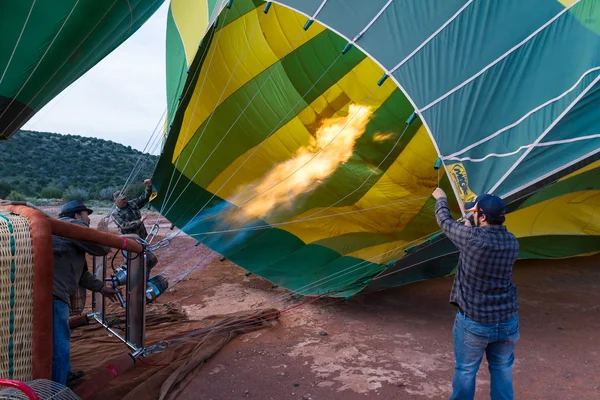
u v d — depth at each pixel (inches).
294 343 196.7
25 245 96.7
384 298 259.4
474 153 159.5
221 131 287.3
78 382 151.9
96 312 195.2
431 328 213.0
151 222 584.1
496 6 176.1
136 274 155.6
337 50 287.6
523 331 206.4
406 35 178.2
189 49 259.8
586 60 157.2
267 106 294.5
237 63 266.2
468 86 166.7
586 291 266.5
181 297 271.7
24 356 96.0
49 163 1486.2
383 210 306.8
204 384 159.2
